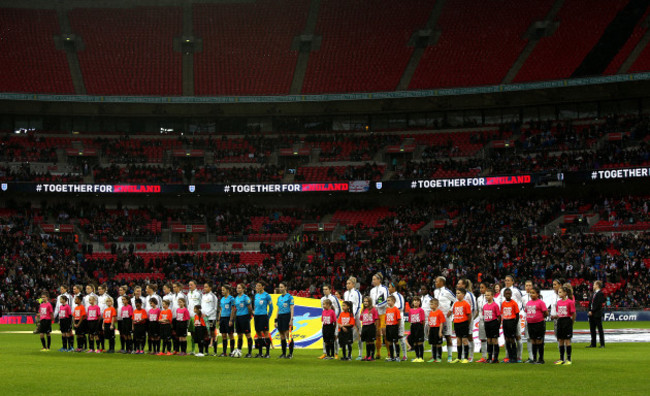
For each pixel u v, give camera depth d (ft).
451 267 191.42
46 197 234.58
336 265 203.00
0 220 216.33
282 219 233.55
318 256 210.18
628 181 215.72
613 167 207.51
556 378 54.03
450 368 62.85
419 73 240.73
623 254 186.60
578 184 219.00
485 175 217.36
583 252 191.11
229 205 240.94
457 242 206.39
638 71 214.69
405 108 249.75
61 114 249.14
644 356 75.66
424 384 50.65
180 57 254.47
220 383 51.60
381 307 75.51
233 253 212.43
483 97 238.89
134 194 234.58
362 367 64.13
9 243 204.13
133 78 244.01
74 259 206.80
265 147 246.68
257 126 256.93
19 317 172.55
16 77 236.84
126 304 82.79
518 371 59.67
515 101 240.94
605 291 174.29
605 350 84.99
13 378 55.06
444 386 49.49
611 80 214.69
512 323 68.69
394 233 218.59
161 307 83.35
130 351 82.99
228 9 272.51
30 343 101.81
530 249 197.47
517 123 241.14
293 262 208.95
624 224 202.80
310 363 68.69
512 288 75.77
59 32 256.11
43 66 242.78
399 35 256.93
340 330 73.36
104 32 259.60
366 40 257.14
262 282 76.48
